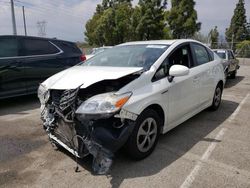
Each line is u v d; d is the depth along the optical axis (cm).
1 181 298
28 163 339
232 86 1011
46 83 371
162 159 347
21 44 650
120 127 300
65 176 307
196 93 458
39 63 676
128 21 3266
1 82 606
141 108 317
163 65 380
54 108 330
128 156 348
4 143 405
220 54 1152
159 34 3023
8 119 532
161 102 356
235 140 415
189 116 454
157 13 2973
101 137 288
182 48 443
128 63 398
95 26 3894
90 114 283
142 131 334
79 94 309
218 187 285
